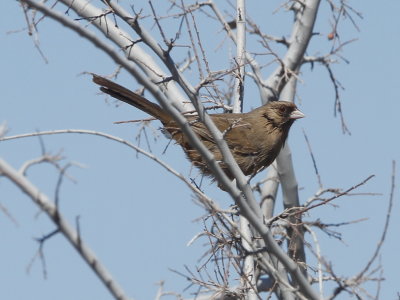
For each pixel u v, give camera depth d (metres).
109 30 13.54
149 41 11.03
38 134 9.23
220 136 11.24
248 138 14.94
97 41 8.91
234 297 11.47
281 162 17.52
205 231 10.85
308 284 10.27
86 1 13.44
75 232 7.62
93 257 7.68
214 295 11.40
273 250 10.27
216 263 10.83
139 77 9.38
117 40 13.56
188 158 14.05
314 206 11.14
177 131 13.50
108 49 9.05
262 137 15.09
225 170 14.16
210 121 11.21
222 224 10.38
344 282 9.98
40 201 7.56
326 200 11.14
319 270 10.89
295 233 11.33
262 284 16.53
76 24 8.77
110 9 11.28
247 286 11.34
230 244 10.80
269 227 11.31
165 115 13.74
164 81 10.98
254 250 10.38
